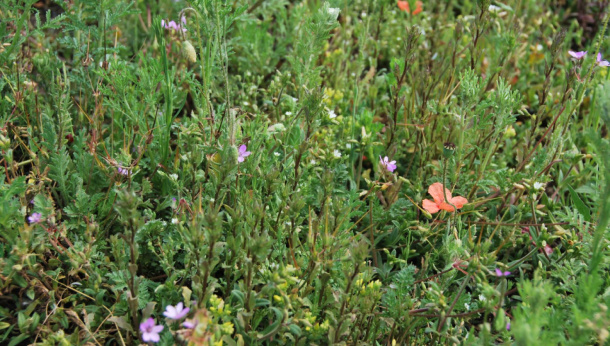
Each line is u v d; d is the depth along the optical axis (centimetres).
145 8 463
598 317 218
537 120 357
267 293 255
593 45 462
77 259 259
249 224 268
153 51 423
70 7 364
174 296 262
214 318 240
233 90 411
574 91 340
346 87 423
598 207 322
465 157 333
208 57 307
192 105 411
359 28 459
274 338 256
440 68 409
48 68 361
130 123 340
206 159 307
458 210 330
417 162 372
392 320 265
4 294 269
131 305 241
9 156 283
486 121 326
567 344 226
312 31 357
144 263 291
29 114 337
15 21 370
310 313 249
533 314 217
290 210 264
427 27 467
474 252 262
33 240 260
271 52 446
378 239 319
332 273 264
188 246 254
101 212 294
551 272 290
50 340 240
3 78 329
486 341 229
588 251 292
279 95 356
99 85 322
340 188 334
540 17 505
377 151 372
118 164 296
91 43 370
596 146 246
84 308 259
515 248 335
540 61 470
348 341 266
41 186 293
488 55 468
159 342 241
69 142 344
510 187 328
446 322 256
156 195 331
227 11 293
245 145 297
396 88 347
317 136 360
